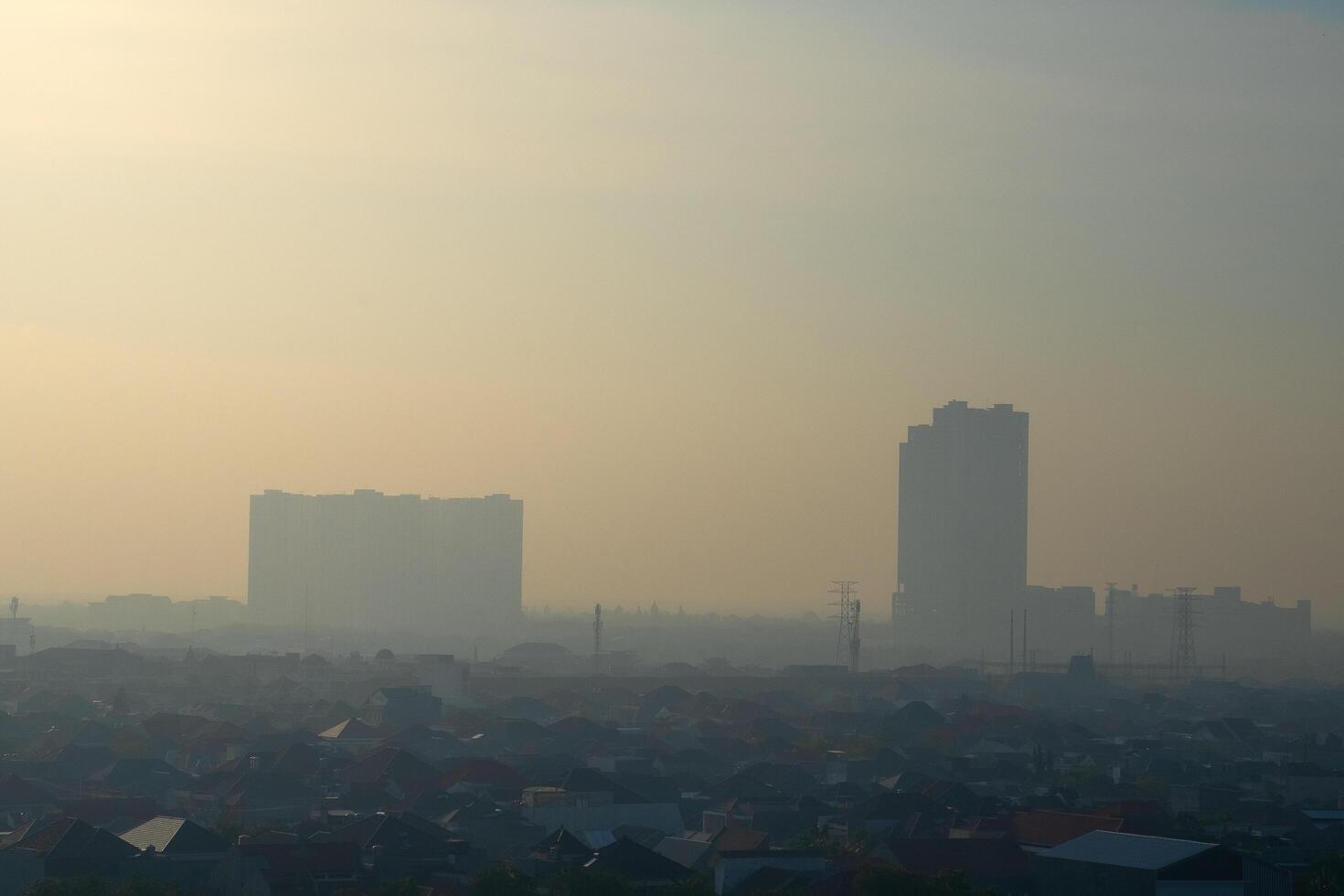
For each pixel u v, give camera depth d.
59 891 137.88
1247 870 142.62
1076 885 146.00
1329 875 156.50
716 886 159.50
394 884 140.25
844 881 145.75
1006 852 164.50
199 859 155.75
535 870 156.50
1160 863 143.75
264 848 151.12
